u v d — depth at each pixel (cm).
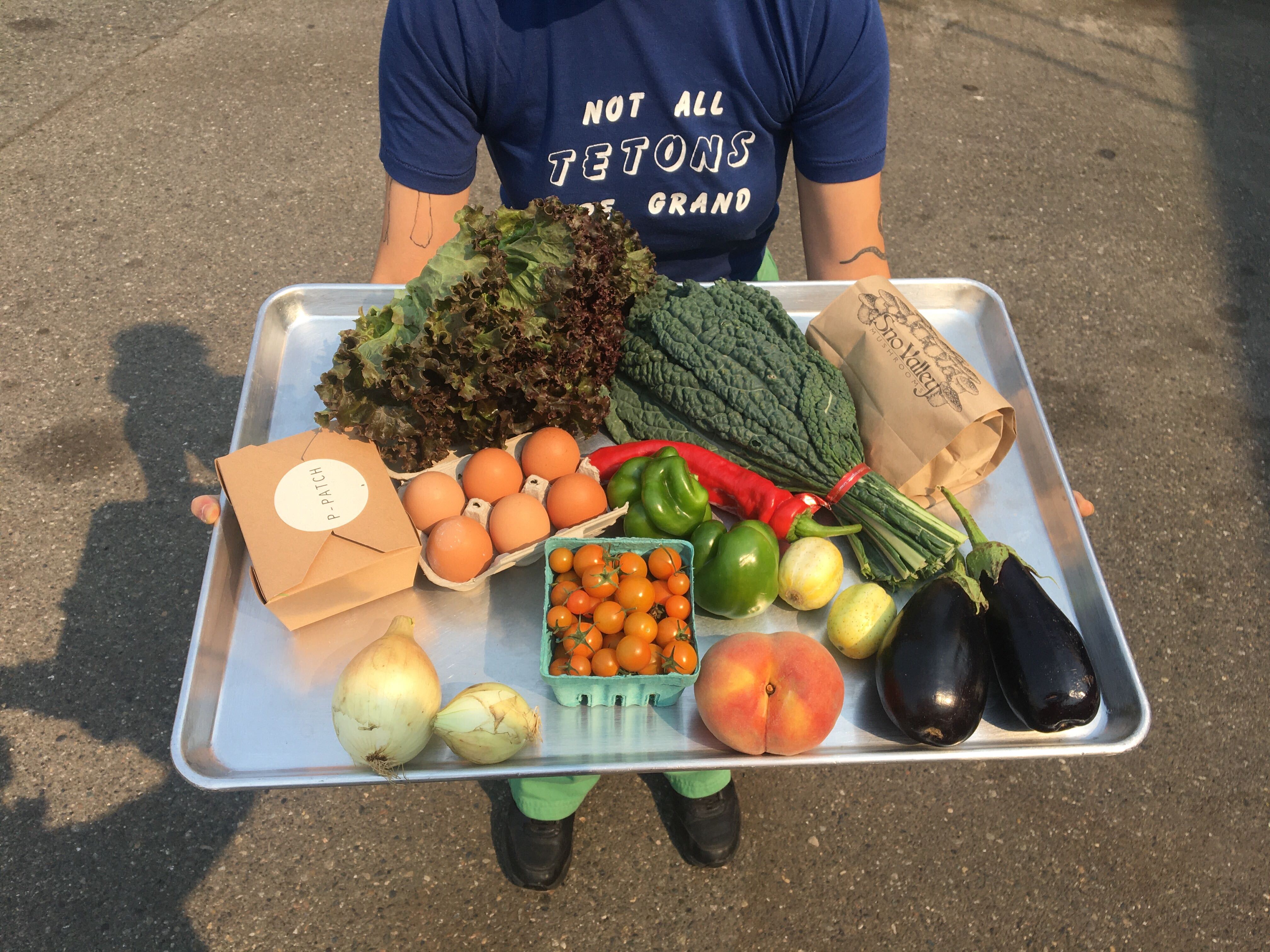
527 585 127
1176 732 223
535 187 162
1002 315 157
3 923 186
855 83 147
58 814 199
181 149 345
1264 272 336
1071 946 193
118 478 253
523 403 131
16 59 376
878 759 112
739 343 132
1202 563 254
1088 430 284
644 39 142
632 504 130
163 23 397
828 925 194
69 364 278
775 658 112
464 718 107
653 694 116
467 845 200
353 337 124
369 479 123
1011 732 117
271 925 189
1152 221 350
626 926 192
